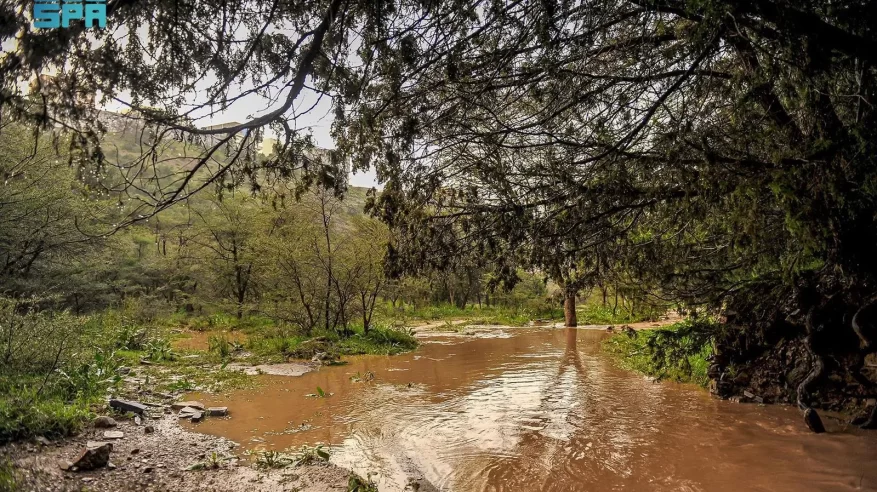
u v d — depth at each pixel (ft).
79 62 9.43
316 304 51.49
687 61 13.94
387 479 16.46
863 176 12.89
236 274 72.08
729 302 23.71
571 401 26.04
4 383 21.85
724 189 13.91
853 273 16.44
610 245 19.19
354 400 27.14
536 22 12.66
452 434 21.01
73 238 43.80
